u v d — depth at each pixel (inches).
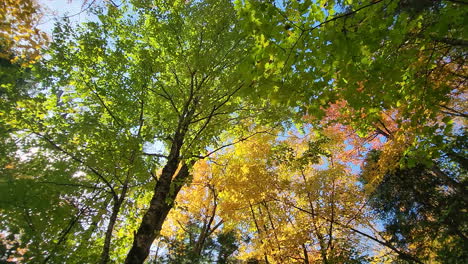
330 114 346.3
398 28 126.2
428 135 167.0
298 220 333.7
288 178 387.5
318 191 327.9
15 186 187.8
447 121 151.7
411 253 302.0
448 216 256.8
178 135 243.1
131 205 249.6
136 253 186.7
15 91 232.1
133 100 265.9
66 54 241.9
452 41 146.3
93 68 253.8
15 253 180.4
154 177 232.8
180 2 279.0
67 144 223.3
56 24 227.3
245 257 387.9
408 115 180.4
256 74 132.4
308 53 129.9
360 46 126.8
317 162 278.7
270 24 123.0
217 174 369.4
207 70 245.1
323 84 143.9
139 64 258.4
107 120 253.3
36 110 221.8
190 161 263.7
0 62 225.6
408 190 309.0
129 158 225.5
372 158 350.9
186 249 358.9
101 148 219.5
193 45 260.8
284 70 135.1
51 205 207.2
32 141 220.1
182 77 277.4
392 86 162.1
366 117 199.3
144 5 269.9
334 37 123.0
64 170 232.8
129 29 295.1
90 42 249.3
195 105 247.1
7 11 176.2
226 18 262.4
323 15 131.9
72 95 263.7
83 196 238.5
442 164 294.8
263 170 336.2
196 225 468.1
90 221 235.5
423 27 142.3
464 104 284.2
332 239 312.3
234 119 276.5
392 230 310.2
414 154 175.6
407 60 152.7
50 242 210.2
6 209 180.2
